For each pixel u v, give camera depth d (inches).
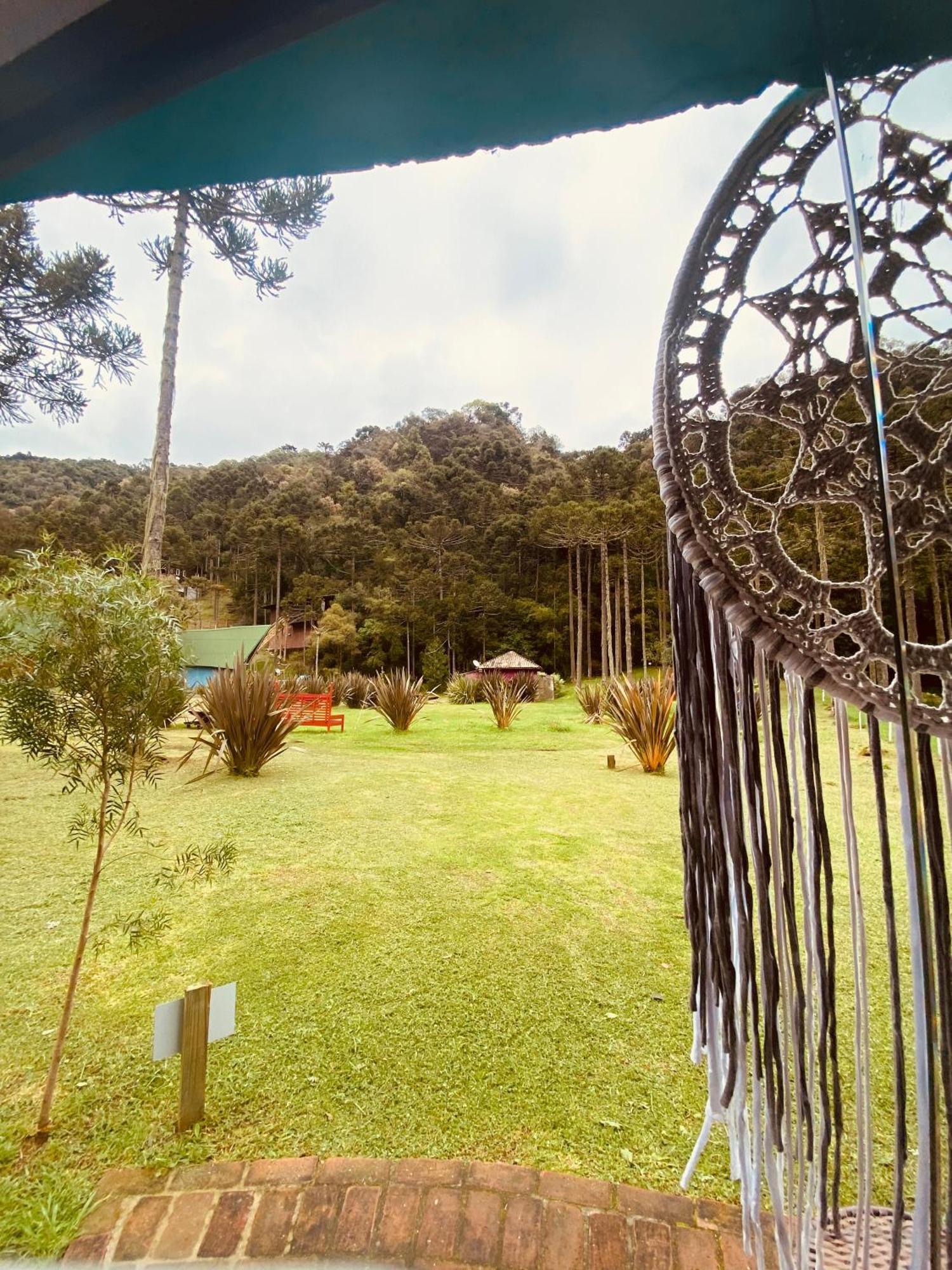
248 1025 71.6
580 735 374.6
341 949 90.9
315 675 657.0
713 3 18.7
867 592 21.5
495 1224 45.7
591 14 18.8
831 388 22.1
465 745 327.9
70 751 60.3
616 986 81.2
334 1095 60.0
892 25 18.1
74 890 112.5
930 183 19.4
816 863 24.9
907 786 20.0
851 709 24.4
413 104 21.3
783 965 25.6
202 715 234.7
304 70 19.9
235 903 107.6
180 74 19.4
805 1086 25.6
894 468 21.4
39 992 78.7
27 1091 60.5
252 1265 42.8
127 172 23.7
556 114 21.9
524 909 106.8
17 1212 46.1
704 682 28.0
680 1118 57.3
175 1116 57.1
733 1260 43.1
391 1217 46.3
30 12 18.3
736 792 26.5
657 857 137.0
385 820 165.9
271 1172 50.4
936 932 20.3
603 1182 49.9
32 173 24.0
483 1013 74.4
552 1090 61.0
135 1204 47.3
